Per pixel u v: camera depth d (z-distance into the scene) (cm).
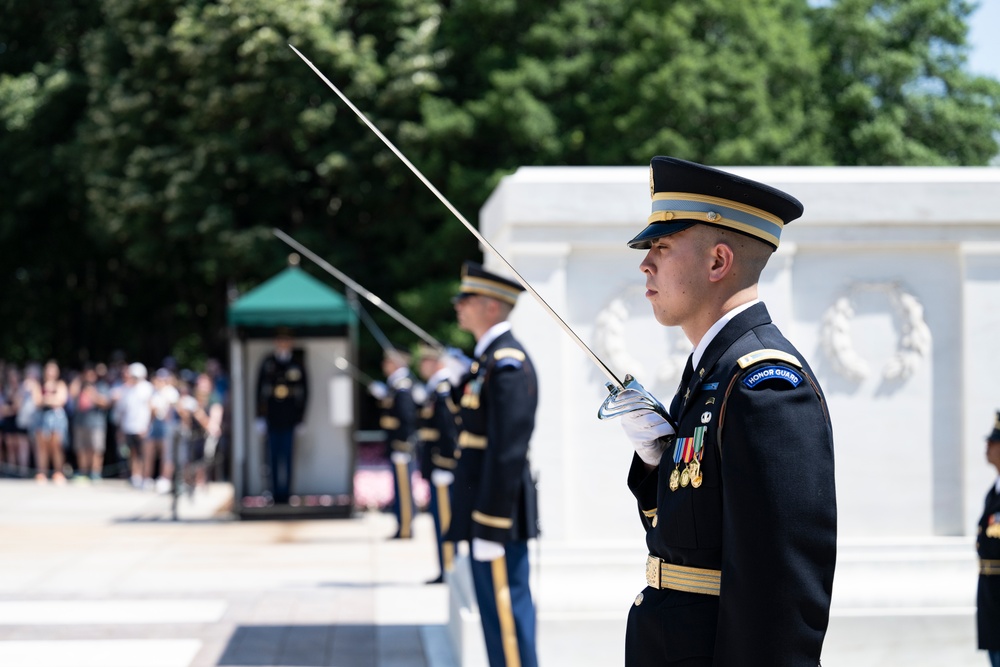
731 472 288
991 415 696
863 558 671
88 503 1770
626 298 697
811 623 279
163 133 2453
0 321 3247
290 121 2314
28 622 858
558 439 690
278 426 1609
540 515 688
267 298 1544
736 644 282
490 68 2297
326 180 2367
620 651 660
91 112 2484
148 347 3284
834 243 693
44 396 2119
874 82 2720
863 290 700
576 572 670
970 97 2820
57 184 2723
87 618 875
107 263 3122
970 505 696
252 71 2266
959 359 700
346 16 2395
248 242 2323
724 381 302
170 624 856
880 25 2731
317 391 1670
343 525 1520
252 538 1375
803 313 698
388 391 1391
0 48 2933
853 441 697
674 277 323
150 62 2361
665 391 695
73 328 3272
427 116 2234
